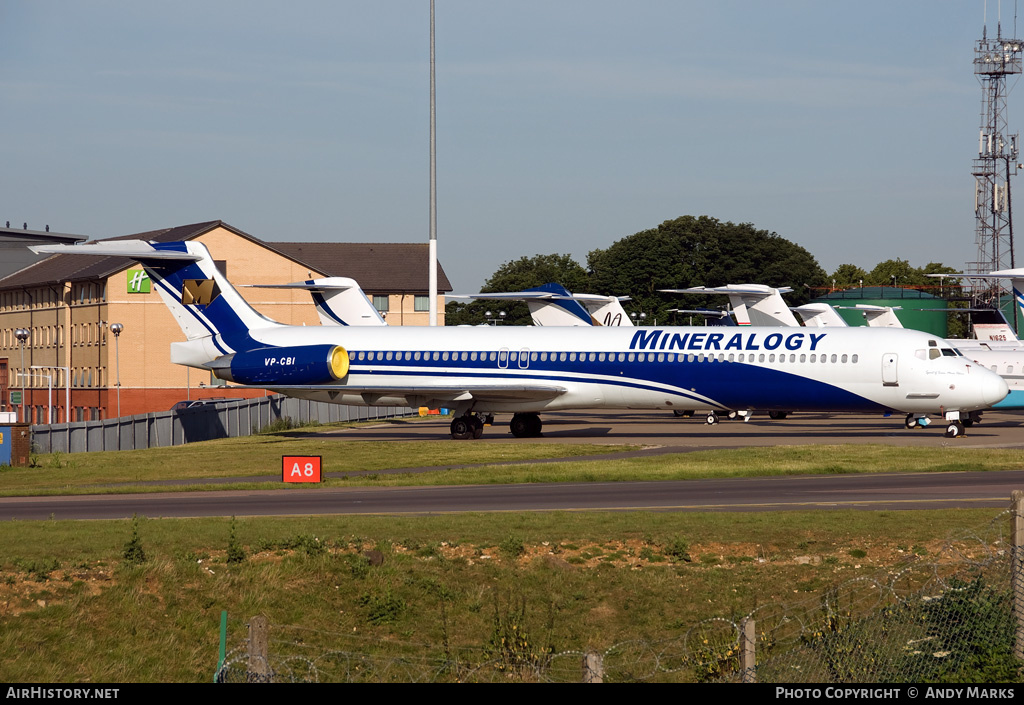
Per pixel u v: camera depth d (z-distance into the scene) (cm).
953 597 5409
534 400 16338
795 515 8012
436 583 6675
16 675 5644
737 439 15475
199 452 14938
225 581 6594
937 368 14925
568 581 6731
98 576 6550
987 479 10281
